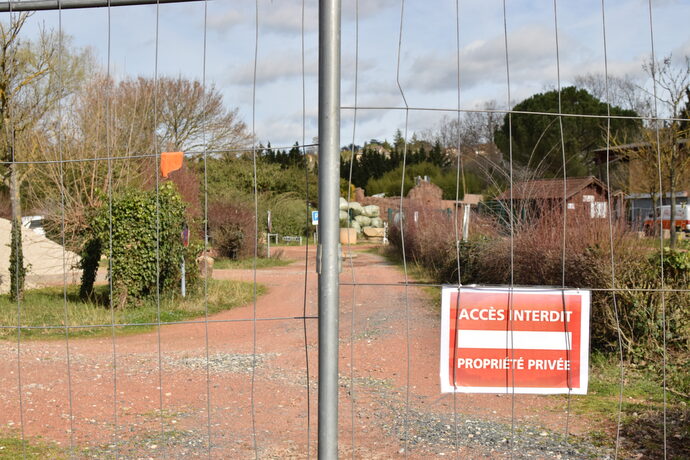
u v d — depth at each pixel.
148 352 8.43
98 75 15.95
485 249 11.55
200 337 9.65
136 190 12.74
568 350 2.98
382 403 5.82
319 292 2.76
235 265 23.80
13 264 12.41
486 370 2.97
